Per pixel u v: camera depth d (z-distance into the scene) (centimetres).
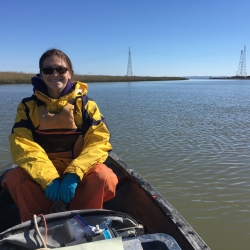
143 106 1641
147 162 621
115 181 254
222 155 662
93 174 249
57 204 233
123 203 333
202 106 1672
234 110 1488
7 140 793
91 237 185
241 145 747
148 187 285
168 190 495
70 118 273
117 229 212
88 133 272
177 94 2784
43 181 235
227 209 437
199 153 677
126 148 721
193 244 200
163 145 747
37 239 187
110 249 166
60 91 273
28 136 263
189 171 570
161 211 249
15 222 309
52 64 261
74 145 279
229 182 522
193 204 451
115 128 967
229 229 391
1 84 4709
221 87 4675
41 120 270
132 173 318
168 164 608
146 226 276
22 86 3962
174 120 1140
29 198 246
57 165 279
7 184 253
